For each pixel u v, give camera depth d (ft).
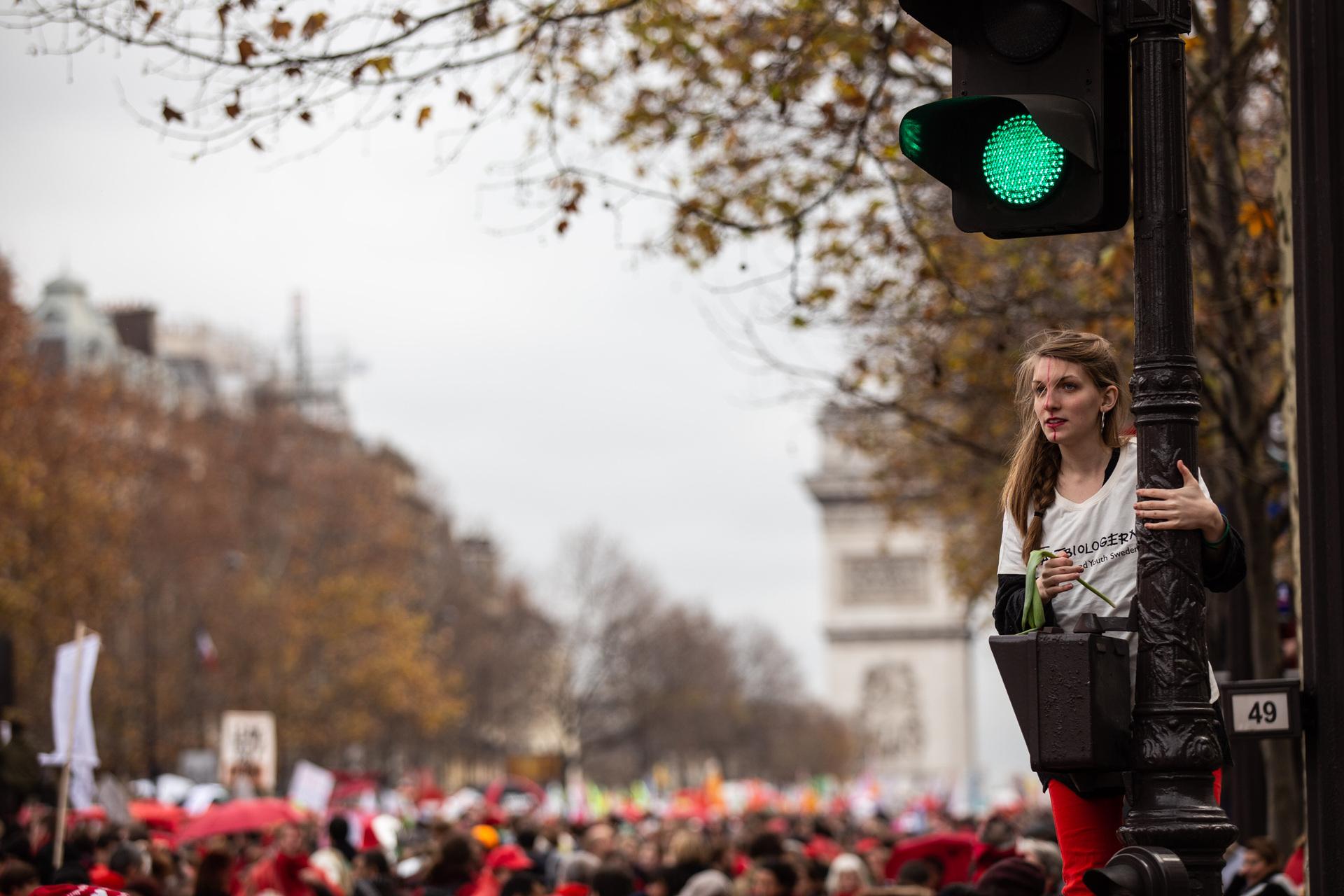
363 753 465.06
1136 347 30.78
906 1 31.32
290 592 370.73
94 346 522.88
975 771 438.81
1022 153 30.91
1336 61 42.34
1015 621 31.22
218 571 360.28
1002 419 125.70
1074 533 30.96
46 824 89.45
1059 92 30.78
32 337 303.89
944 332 120.78
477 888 81.15
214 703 352.28
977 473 172.65
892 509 193.16
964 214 31.32
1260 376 100.78
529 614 547.49
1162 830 29.04
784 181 92.43
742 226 77.41
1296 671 83.71
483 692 522.06
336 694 372.99
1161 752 29.22
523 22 64.49
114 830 83.10
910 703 498.69
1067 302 110.01
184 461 369.09
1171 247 30.66
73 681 81.61
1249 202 78.74
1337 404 41.45
